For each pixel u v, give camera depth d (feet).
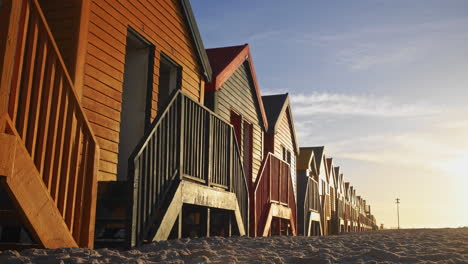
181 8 31.17
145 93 27.07
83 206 16.84
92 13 21.90
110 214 19.53
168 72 31.32
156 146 19.79
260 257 15.69
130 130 26.86
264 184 40.45
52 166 15.30
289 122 61.36
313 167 82.94
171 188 21.30
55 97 15.46
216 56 41.63
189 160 23.68
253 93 47.24
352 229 158.30
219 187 27.48
